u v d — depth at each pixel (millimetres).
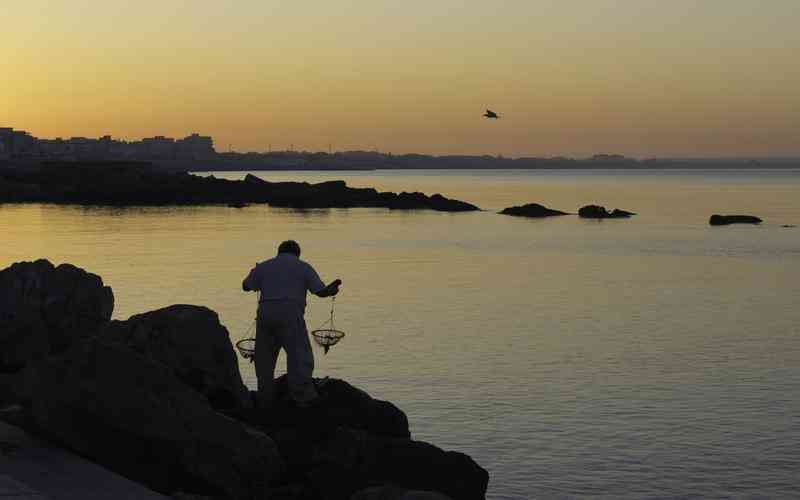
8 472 8148
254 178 161000
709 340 35469
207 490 9297
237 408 11859
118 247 71625
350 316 40688
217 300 44062
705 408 24672
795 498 18109
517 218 120875
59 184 155375
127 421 9062
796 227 105125
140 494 7918
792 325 39344
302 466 10805
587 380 27969
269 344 11672
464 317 40719
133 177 158625
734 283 55312
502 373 28719
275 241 79812
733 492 18453
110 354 9281
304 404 11719
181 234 86125
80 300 14625
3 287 14445
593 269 62969
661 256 72938
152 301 43469
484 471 11461
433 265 64438
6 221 100562
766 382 27906
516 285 53344
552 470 19578
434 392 26172
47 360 9328
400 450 11156
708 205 157625
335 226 102062
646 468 19688
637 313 42719
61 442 9062
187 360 11930
